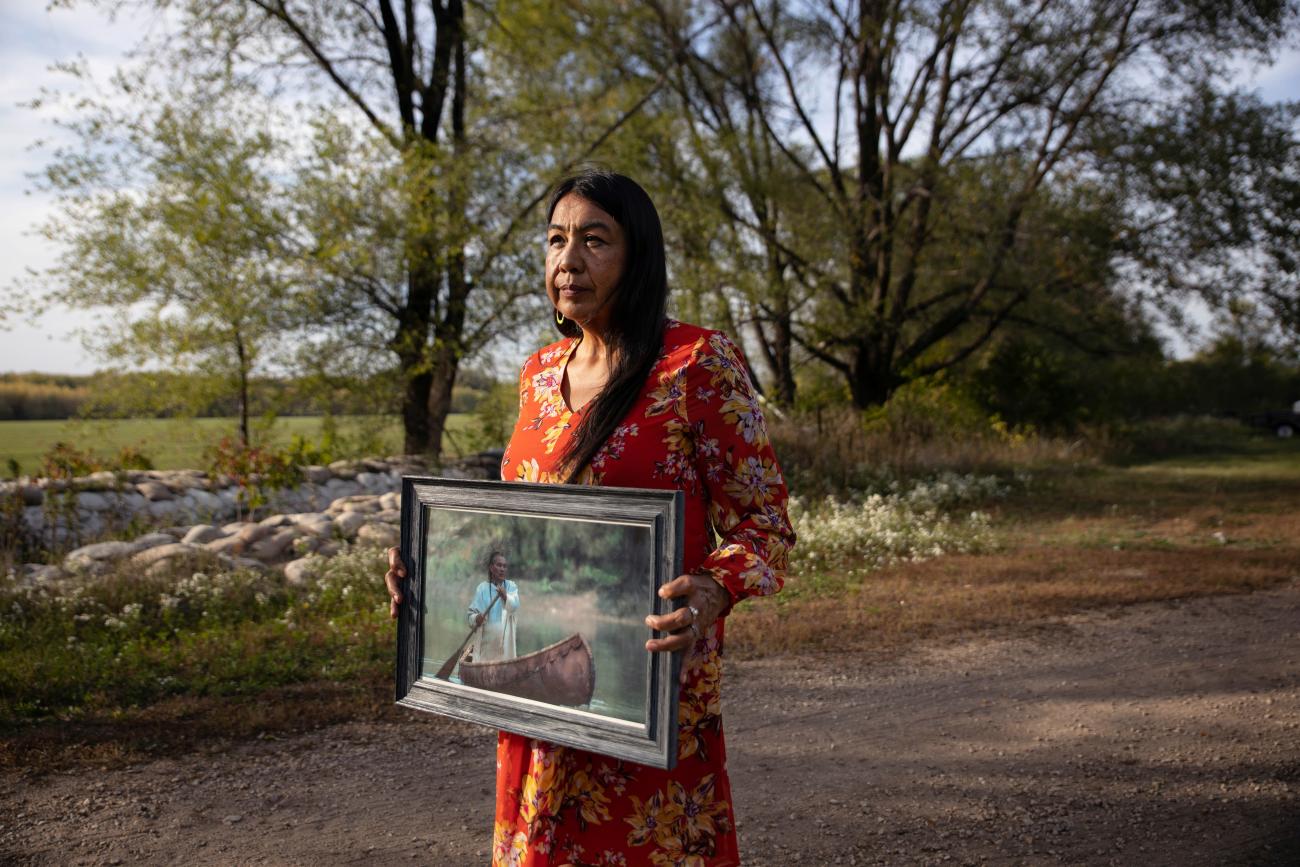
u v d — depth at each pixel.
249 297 12.41
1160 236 18.48
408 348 13.66
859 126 20.44
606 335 1.92
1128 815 3.74
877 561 8.99
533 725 1.81
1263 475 18.11
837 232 19.28
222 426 13.45
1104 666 5.87
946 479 14.55
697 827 1.87
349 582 7.32
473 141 14.99
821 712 5.04
